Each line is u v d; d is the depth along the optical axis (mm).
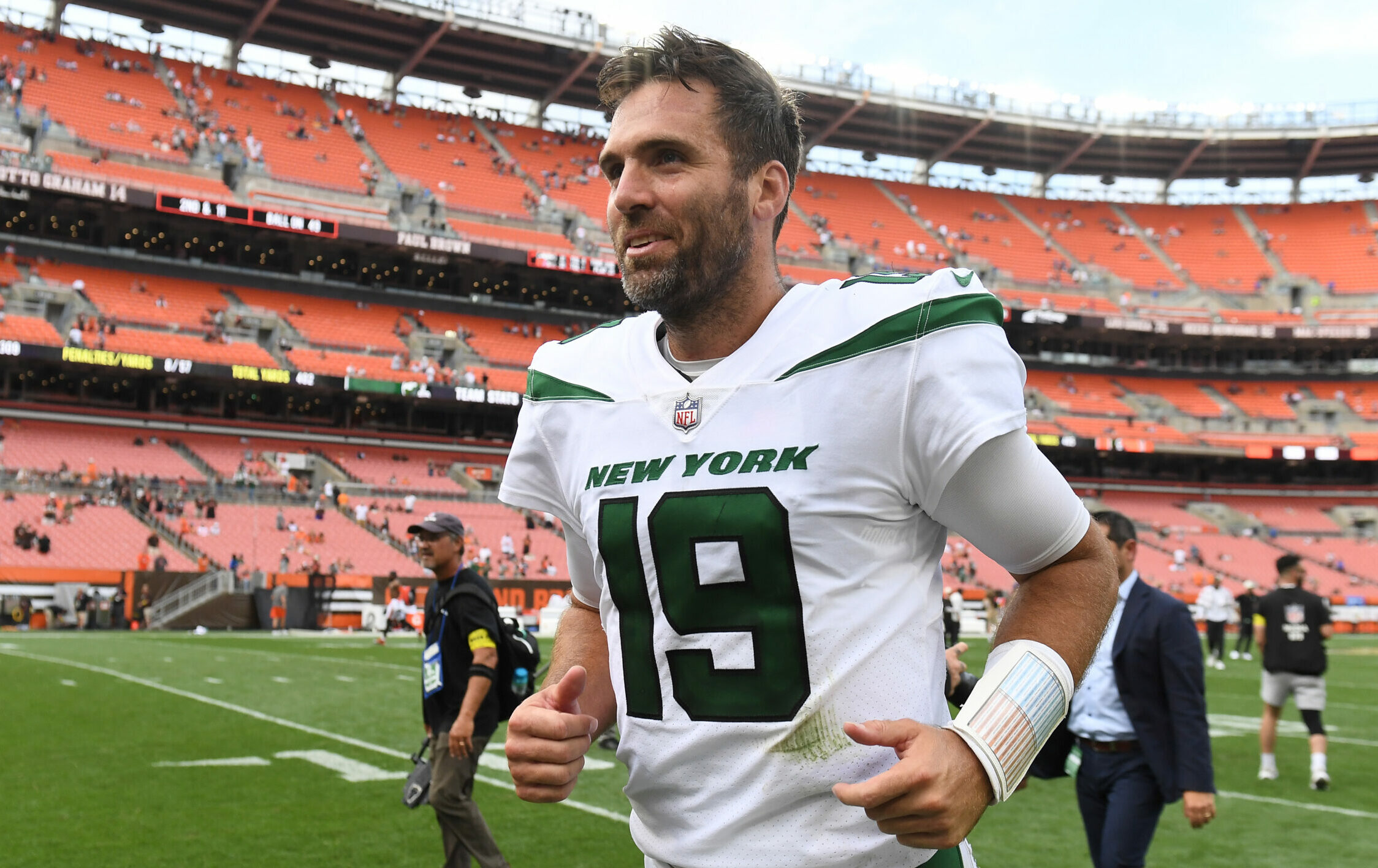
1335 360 49562
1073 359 49375
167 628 28609
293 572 31141
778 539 1566
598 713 1928
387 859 5758
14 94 37375
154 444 35312
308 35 43281
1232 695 15719
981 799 1429
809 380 1612
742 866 1585
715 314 1725
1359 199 53375
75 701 12094
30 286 34938
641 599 1702
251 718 11164
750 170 1715
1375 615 39250
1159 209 54375
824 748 1548
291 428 38344
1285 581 8734
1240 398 48656
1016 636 1605
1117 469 48125
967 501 1585
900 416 1567
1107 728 4184
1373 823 7059
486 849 4883
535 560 34562
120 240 38094
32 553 28156
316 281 40812
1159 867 5949
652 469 1693
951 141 52312
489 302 43562
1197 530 44469
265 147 41500
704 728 1615
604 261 42344
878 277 1699
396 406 41812
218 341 36781
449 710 4941
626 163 1703
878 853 1562
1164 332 46656
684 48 1699
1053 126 50938
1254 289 49719
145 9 40906
